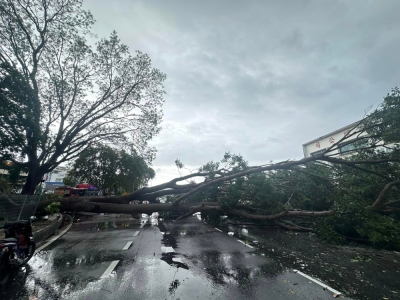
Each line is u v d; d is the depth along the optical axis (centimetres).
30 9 1429
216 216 1362
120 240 880
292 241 873
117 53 1650
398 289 438
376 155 1032
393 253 716
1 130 1006
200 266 562
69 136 1605
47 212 1355
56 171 2488
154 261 600
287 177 1301
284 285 450
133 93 1744
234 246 781
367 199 997
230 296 401
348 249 759
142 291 417
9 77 998
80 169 3325
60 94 1493
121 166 3356
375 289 437
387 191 866
